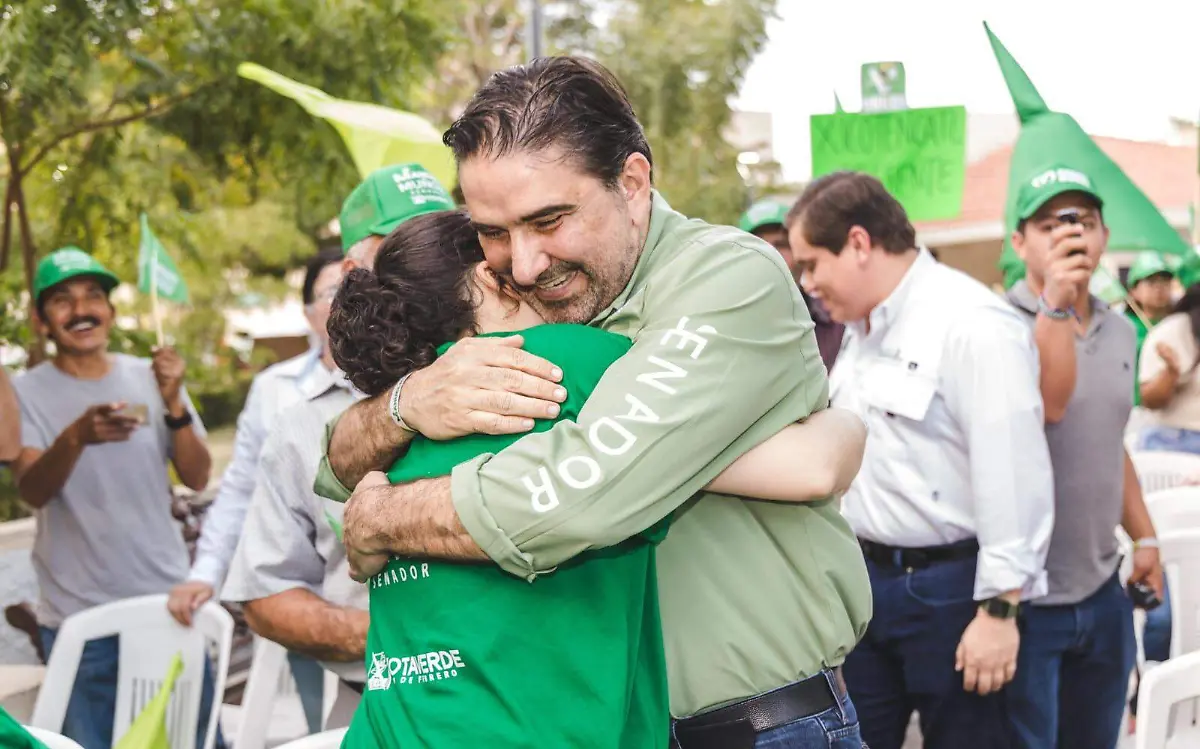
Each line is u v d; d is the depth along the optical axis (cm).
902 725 318
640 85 1485
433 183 266
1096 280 589
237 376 1695
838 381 321
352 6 597
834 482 153
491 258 151
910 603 296
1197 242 720
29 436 407
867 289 298
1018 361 276
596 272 149
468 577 140
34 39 490
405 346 157
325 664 268
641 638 149
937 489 290
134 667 346
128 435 387
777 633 159
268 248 1457
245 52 593
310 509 261
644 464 137
